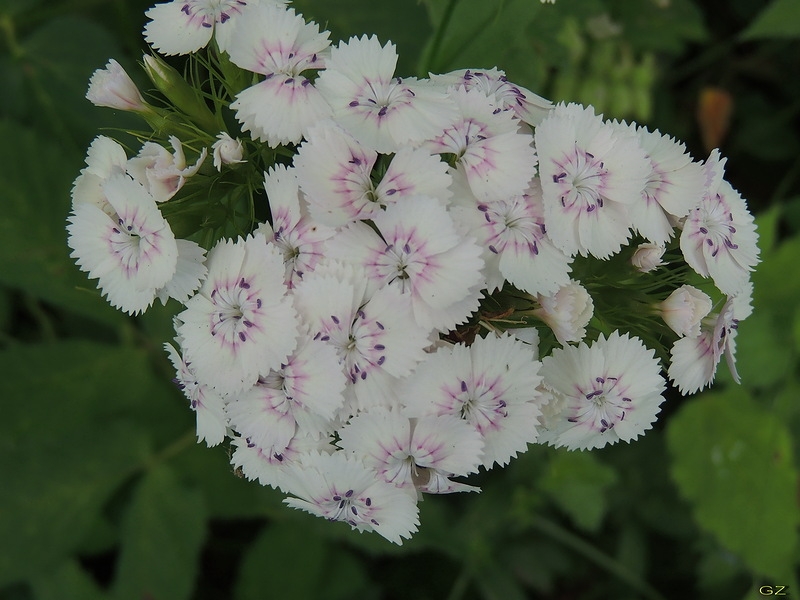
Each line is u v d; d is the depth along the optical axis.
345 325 0.18
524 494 0.31
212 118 0.22
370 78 0.20
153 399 0.29
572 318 0.19
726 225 0.21
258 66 0.20
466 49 0.24
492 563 0.31
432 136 0.19
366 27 0.27
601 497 0.30
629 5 0.33
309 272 0.18
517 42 0.28
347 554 0.31
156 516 0.28
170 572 0.28
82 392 0.29
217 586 0.33
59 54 0.29
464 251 0.18
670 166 0.20
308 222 0.19
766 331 0.31
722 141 0.36
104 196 0.21
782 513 0.30
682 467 0.31
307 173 0.19
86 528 0.28
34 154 0.28
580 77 0.30
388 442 0.19
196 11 0.22
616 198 0.19
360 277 0.18
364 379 0.19
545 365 0.19
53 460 0.28
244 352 0.19
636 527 0.32
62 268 0.28
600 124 0.20
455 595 0.31
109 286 0.20
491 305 0.19
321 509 0.20
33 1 0.30
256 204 0.22
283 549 0.30
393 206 0.18
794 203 0.34
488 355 0.19
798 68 0.36
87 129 0.29
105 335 0.32
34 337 0.31
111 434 0.29
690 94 0.36
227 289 0.19
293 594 0.30
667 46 0.32
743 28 0.36
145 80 0.30
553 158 0.19
